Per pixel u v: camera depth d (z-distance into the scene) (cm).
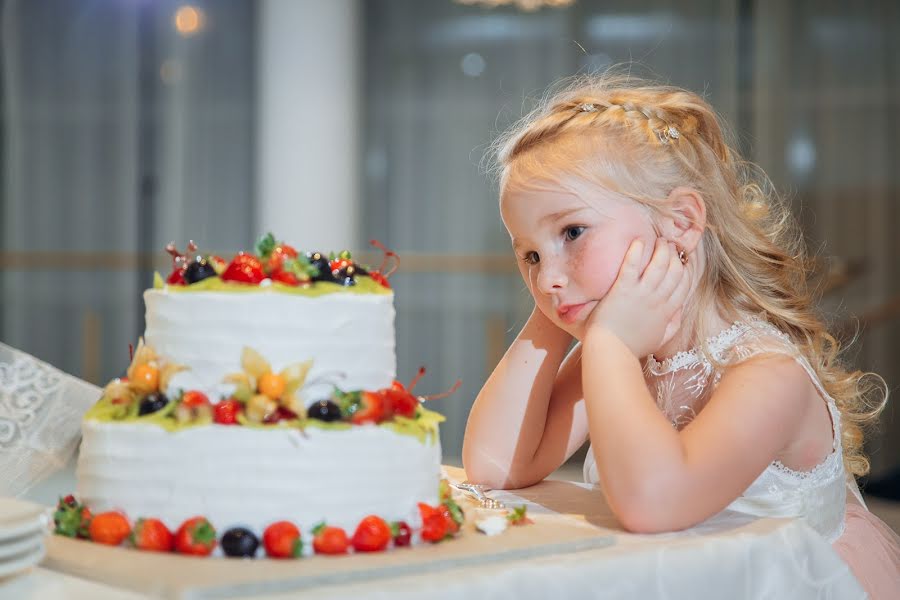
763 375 133
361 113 690
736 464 124
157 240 714
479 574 99
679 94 158
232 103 707
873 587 142
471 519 122
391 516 108
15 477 158
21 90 713
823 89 632
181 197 711
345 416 107
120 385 112
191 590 89
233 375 106
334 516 104
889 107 621
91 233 717
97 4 710
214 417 105
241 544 101
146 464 106
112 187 715
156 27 709
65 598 92
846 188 627
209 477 103
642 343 132
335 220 622
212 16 707
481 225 683
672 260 134
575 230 136
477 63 682
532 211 137
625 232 135
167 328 110
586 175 135
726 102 646
